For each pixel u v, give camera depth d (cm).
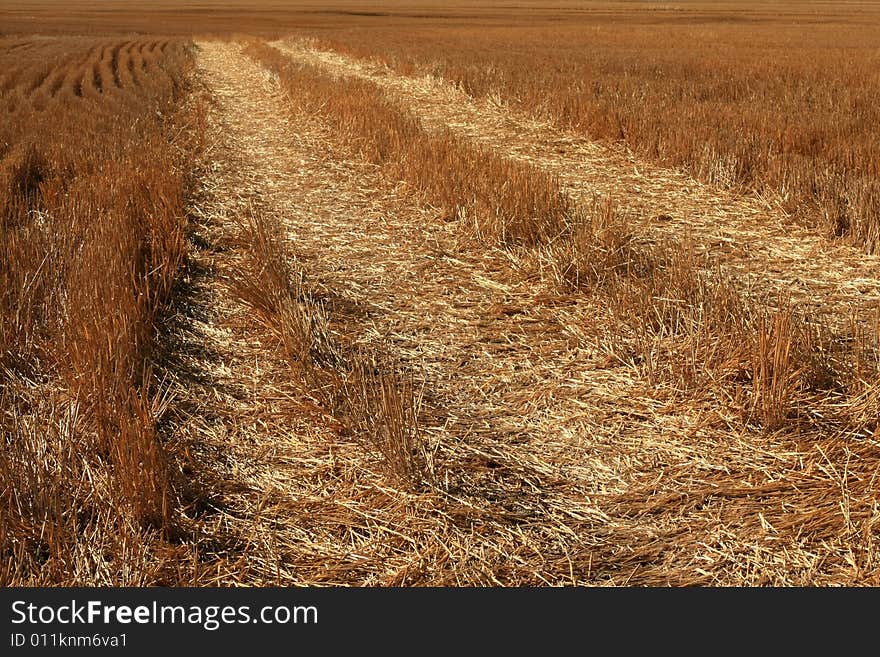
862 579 322
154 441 398
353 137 1250
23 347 507
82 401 436
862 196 748
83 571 330
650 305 559
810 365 457
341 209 910
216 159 1184
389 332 573
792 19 7144
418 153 1015
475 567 339
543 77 1827
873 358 494
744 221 823
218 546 354
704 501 376
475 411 462
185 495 380
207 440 432
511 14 8488
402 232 815
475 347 546
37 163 1023
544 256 686
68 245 659
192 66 2744
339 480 399
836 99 1430
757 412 432
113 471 381
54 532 344
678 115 1265
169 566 339
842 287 638
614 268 643
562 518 369
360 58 2733
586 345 535
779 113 1246
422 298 639
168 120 1502
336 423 440
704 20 7056
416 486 390
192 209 894
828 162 970
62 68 2698
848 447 404
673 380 475
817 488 377
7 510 349
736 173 946
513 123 1409
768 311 576
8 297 562
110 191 826
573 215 794
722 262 704
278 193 989
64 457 390
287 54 3238
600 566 339
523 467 408
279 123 1509
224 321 591
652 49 3002
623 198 924
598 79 1780
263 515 374
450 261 721
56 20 7250
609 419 448
